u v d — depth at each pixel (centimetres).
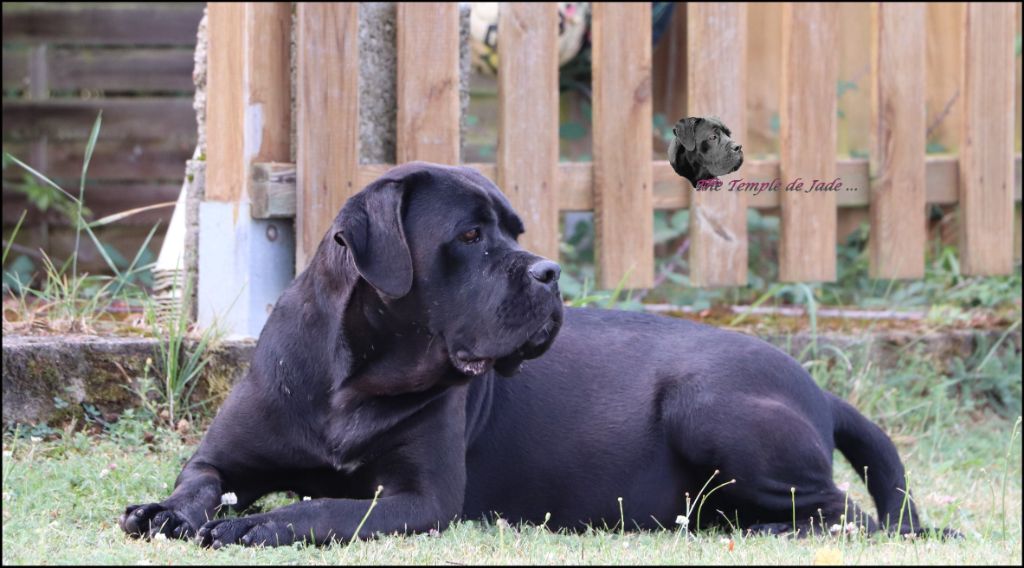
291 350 611
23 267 1332
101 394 793
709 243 982
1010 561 545
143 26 1413
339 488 624
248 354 822
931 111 1313
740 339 709
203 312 877
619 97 955
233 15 861
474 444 663
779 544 599
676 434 673
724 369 680
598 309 736
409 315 583
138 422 773
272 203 863
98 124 869
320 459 607
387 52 923
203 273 877
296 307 620
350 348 594
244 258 868
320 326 606
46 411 777
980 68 1059
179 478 611
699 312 1077
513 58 923
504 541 582
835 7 996
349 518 559
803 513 655
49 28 1405
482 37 1235
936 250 1257
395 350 591
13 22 1400
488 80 1477
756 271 1307
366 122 915
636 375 691
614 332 712
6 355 767
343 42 868
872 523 654
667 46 1407
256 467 617
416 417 605
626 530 680
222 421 620
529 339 572
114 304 948
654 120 1359
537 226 936
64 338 804
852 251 1284
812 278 1005
